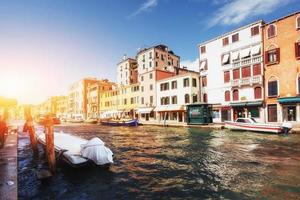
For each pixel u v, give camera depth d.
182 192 7.23
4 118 17.22
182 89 35.38
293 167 9.59
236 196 6.80
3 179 6.21
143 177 8.77
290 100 23.58
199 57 34.94
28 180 8.75
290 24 24.47
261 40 27.02
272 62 25.72
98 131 29.11
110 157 9.83
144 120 43.00
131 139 19.83
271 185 7.59
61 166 10.45
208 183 7.96
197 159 11.50
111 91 54.12
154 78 41.09
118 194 7.20
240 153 12.60
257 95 27.25
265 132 20.91
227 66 30.81
